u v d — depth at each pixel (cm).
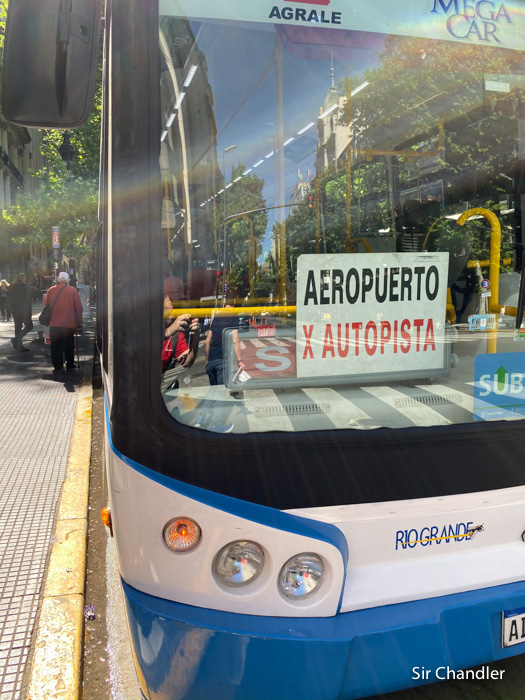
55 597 333
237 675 189
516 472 217
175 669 191
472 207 242
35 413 784
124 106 187
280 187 216
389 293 221
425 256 224
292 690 190
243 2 202
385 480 204
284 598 195
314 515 198
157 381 190
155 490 189
